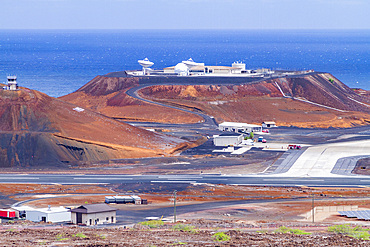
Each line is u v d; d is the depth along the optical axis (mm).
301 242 112562
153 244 108812
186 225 150625
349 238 119688
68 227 151625
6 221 169875
